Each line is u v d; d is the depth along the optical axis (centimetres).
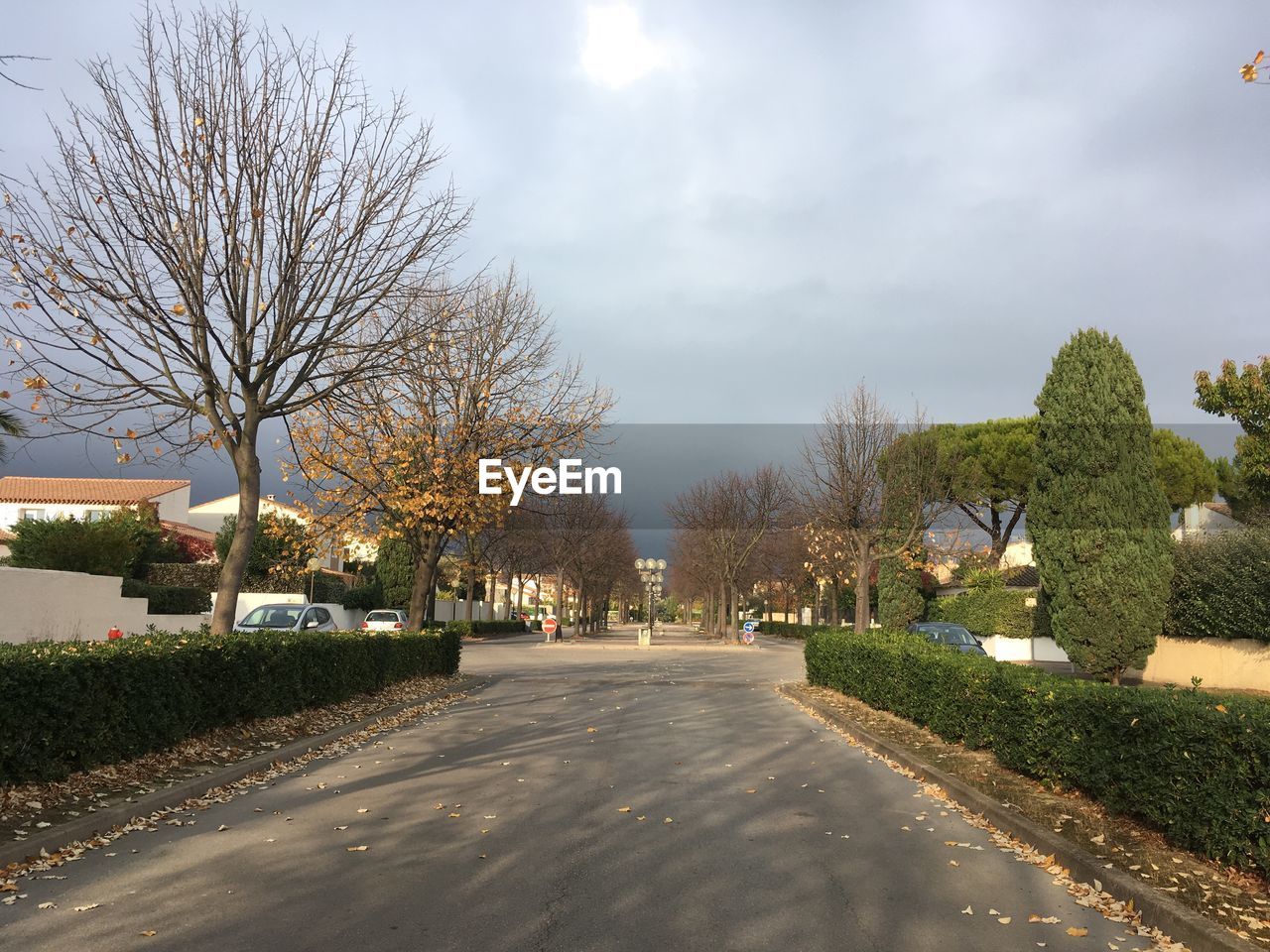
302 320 1238
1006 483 3866
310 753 1112
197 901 556
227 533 3638
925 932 528
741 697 1961
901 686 1409
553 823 776
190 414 1268
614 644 4984
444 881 607
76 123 1125
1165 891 568
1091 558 1677
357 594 4347
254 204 1198
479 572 5375
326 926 517
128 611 2175
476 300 2047
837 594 5709
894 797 915
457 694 1931
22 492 4641
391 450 1944
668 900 575
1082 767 802
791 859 679
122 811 735
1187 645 2277
